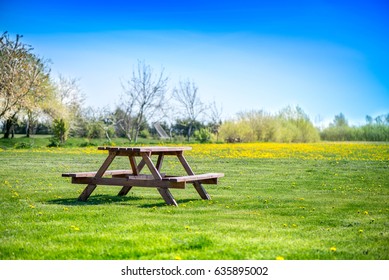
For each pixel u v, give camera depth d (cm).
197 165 1970
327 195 1161
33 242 656
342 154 2581
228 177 1545
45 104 3866
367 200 1080
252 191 1230
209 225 771
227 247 625
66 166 1875
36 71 3684
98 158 2244
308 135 4469
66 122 3638
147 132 4906
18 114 3862
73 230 721
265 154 2583
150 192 1198
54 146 3238
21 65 3594
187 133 5012
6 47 3556
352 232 727
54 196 1100
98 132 4381
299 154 2580
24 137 4075
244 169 1805
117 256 598
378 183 1395
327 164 1992
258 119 4384
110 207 943
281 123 4506
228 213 893
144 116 4800
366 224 793
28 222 784
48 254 607
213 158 2298
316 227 766
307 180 1466
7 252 612
